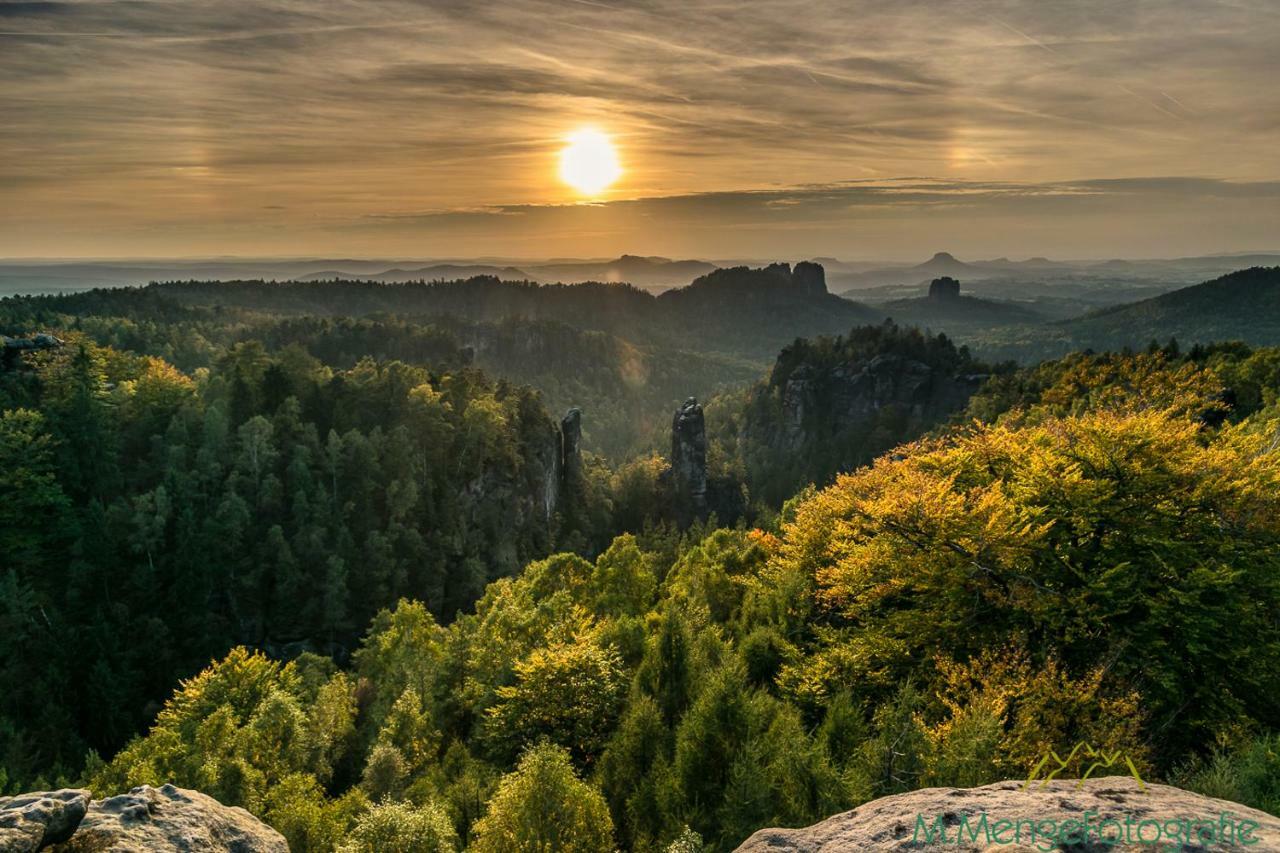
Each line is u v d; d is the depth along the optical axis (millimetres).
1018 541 27234
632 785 29156
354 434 115188
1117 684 22500
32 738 66688
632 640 43469
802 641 37281
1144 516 26875
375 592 104812
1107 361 127062
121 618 83250
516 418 159375
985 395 162875
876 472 43906
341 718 51062
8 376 107688
